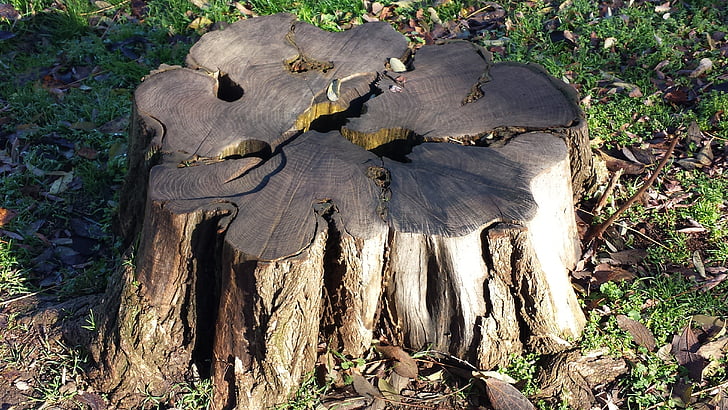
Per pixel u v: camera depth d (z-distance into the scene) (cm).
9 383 221
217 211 208
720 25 312
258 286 204
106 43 311
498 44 308
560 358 221
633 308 230
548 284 217
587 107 282
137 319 217
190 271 213
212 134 223
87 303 230
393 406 217
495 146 221
